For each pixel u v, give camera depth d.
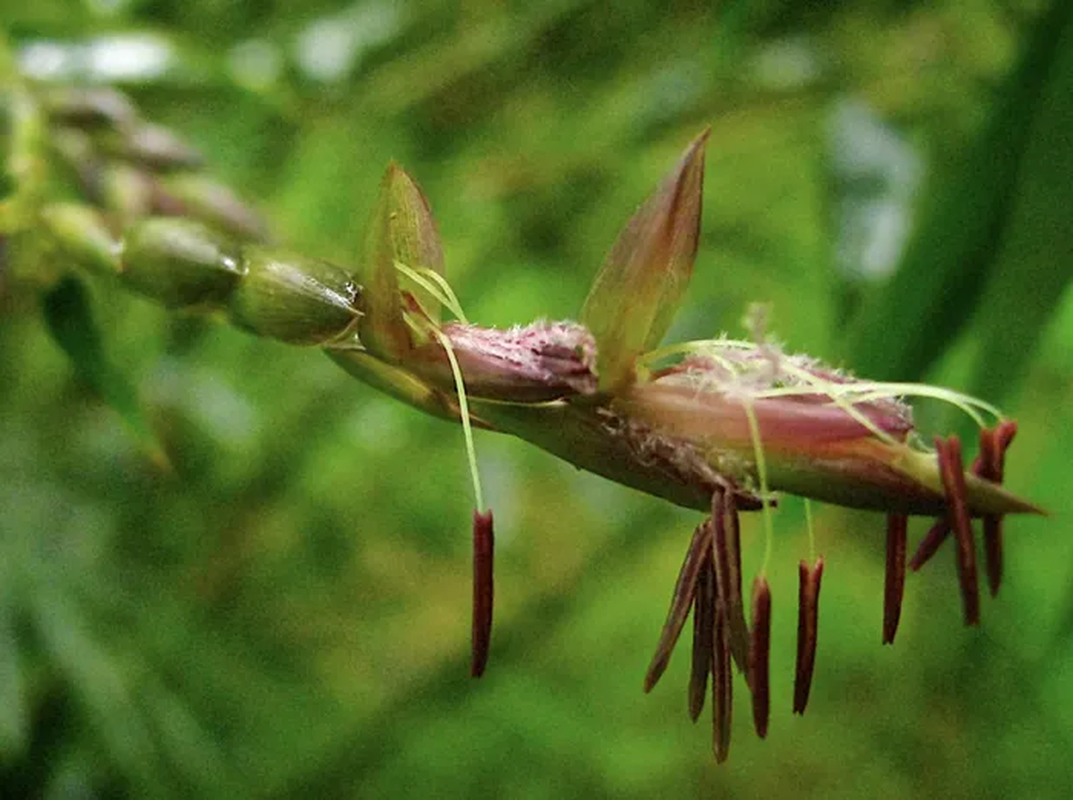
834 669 0.28
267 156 0.18
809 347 0.19
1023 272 0.11
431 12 0.17
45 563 0.16
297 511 0.23
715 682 0.07
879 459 0.07
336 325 0.07
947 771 0.27
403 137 0.18
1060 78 0.10
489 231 0.21
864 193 0.13
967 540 0.07
